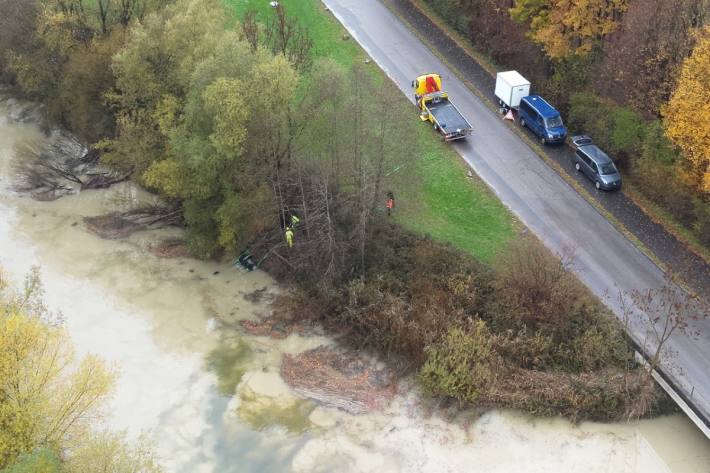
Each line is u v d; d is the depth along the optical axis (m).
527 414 39.59
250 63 45.59
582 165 51.88
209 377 43.12
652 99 49.22
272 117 44.44
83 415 37.88
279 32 58.19
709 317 41.34
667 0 47.72
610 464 37.34
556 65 58.03
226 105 43.00
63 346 44.56
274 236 50.16
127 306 48.03
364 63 65.50
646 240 46.75
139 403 41.50
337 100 45.97
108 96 51.75
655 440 38.12
